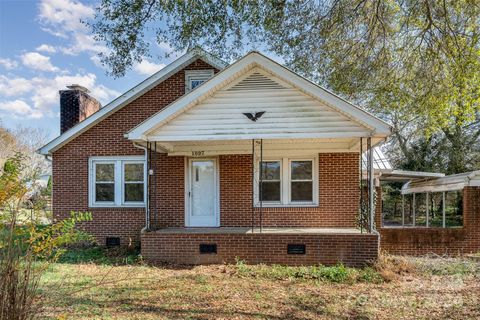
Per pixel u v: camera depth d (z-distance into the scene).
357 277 9.09
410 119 22.47
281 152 13.14
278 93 10.66
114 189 13.94
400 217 29.28
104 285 8.19
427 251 13.20
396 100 13.12
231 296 7.46
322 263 10.49
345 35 11.24
